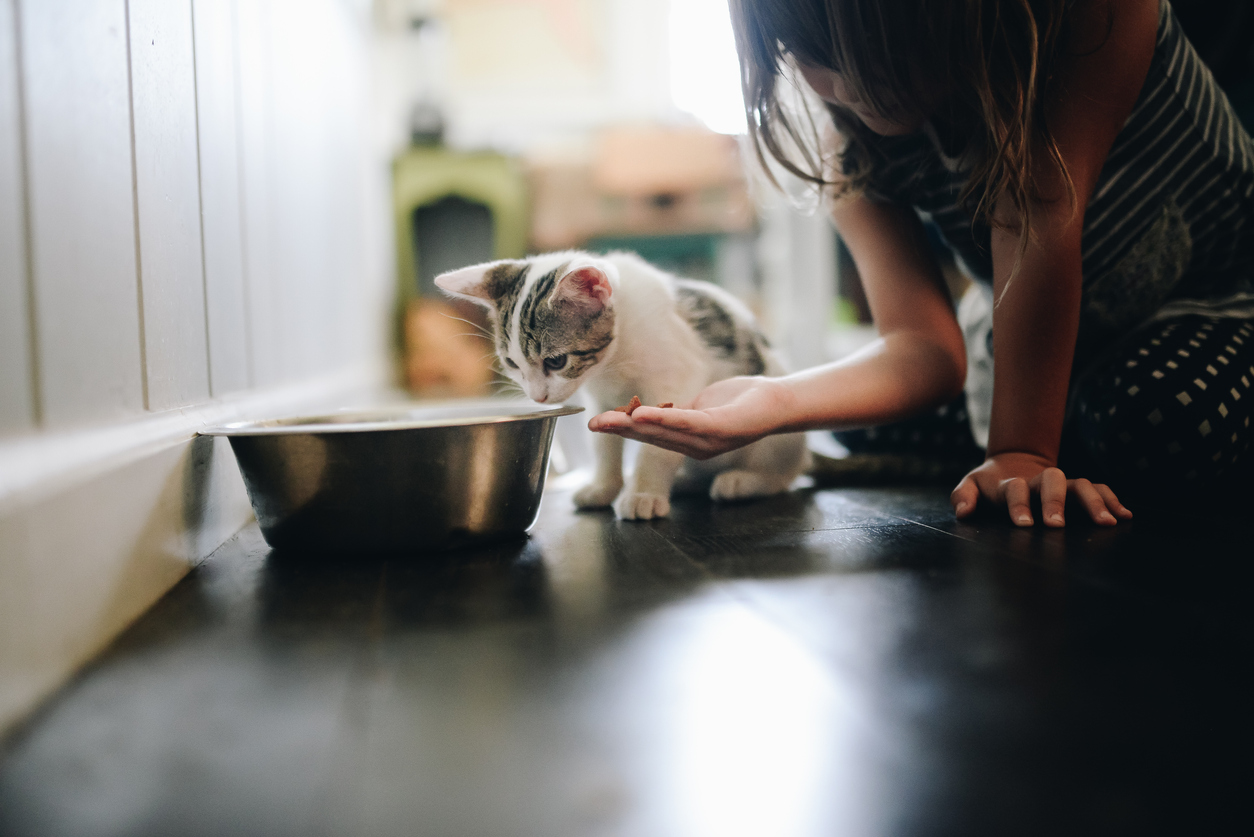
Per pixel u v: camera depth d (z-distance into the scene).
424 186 4.14
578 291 1.40
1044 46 1.00
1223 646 0.65
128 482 0.81
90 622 0.71
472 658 0.67
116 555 0.77
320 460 1.01
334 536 1.03
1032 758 0.48
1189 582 0.82
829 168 1.38
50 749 0.53
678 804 0.45
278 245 1.70
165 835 0.43
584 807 0.45
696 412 1.02
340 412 1.33
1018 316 1.13
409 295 4.18
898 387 1.24
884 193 1.42
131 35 0.91
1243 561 0.89
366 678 0.63
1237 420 1.21
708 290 1.59
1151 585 0.81
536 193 4.46
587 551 1.04
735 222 4.37
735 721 0.54
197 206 1.16
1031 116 0.97
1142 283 1.39
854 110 1.09
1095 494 1.10
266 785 0.48
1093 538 1.01
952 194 1.35
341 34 2.69
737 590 0.83
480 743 0.52
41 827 0.44
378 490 1.02
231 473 1.22
